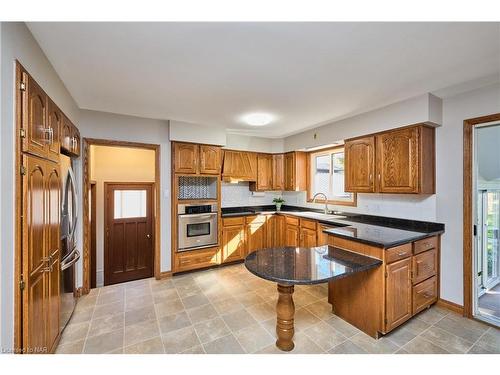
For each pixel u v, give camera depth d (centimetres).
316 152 444
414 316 238
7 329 119
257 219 428
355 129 315
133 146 322
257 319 236
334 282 243
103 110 296
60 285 205
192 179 396
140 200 470
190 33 147
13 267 125
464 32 145
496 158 253
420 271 233
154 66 188
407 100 257
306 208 461
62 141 207
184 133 350
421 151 250
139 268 470
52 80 187
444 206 257
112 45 159
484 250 274
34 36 149
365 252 210
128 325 226
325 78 209
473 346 193
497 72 199
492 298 265
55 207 184
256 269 168
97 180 431
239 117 325
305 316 240
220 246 389
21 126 129
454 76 207
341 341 200
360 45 159
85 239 291
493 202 278
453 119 250
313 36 150
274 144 470
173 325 226
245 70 195
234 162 434
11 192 122
